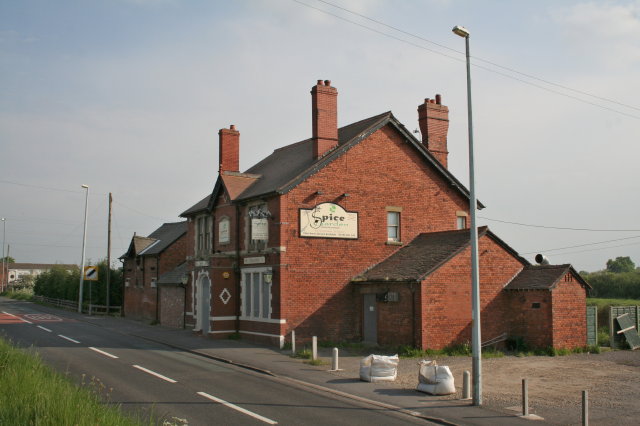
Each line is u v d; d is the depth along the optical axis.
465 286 23.73
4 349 14.71
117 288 52.66
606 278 54.69
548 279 23.84
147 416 11.79
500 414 12.96
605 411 13.37
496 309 24.56
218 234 30.81
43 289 68.25
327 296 25.86
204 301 30.53
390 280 23.88
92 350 22.70
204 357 22.06
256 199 26.97
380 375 16.86
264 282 26.16
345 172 26.83
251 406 13.24
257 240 26.94
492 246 24.75
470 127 14.84
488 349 24.02
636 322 26.44
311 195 25.89
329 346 24.81
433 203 29.41
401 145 28.64
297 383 16.58
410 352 22.06
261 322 26.11
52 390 10.23
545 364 20.59
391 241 27.81
